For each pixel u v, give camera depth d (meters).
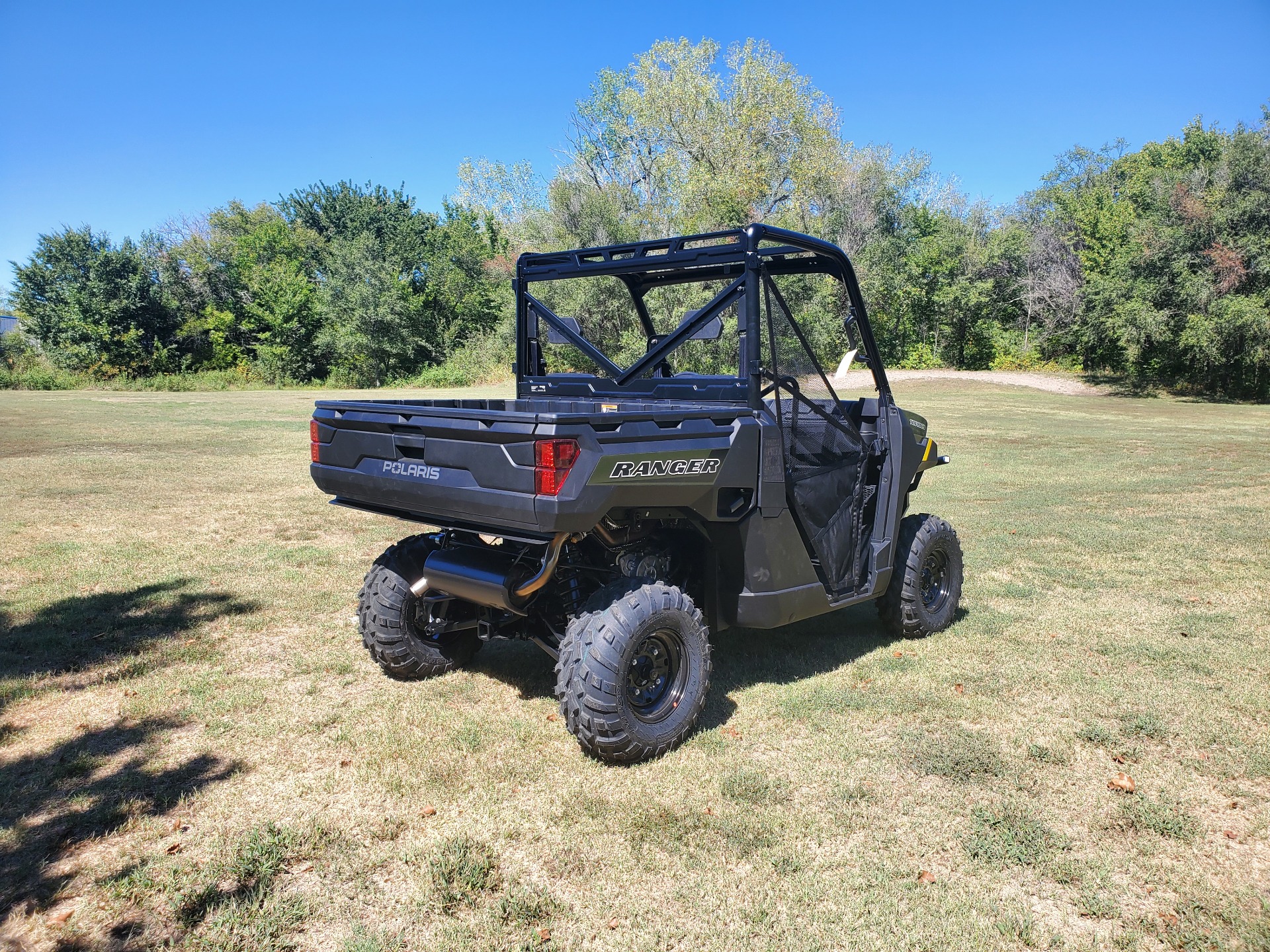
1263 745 3.50
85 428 17.50
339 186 61.44
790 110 37.22
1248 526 7.98
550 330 4.54
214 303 46.84
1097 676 4.26
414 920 2.44
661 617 3.36
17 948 2.29
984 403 28.50
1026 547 7.19
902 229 43.78
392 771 3.29
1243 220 29.28
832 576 4.20
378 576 4.12
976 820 2.94
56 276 42.91
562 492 3.02
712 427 3.52
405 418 3.54
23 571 6.19
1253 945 2.34
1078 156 50.38
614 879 2.63
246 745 3.52
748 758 3.41
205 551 6.86
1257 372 30.20
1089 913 2.47
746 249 3.61
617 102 41.94
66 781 3.21
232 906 2.48
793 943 2.35
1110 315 32.75
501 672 4.37
